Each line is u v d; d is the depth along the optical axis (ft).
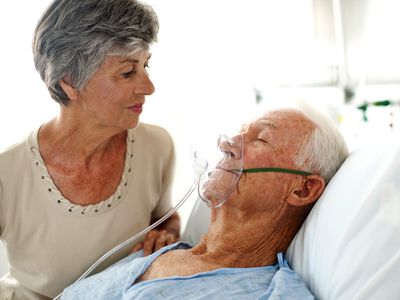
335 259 3.36
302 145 3.82
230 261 3.99
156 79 7.57
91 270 4.51
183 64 7.61
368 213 3.30
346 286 3.20
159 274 3.99
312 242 3.70
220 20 7.59
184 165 5.65
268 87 7.75
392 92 6.34
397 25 6.25
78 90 4.07
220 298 3.50
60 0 3.89
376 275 3.02
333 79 7.34
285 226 4.01
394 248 3.07
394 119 5.95
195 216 5.02
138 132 5.03
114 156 4.79
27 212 4.51
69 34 3.83
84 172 4.58
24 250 4.66
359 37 6.88
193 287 3.64
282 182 3.83
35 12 6.44
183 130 7.39
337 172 3.86
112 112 4.13
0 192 4.43
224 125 4.29
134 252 4.67
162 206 5.44
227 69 7.72
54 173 4.54
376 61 6.59
